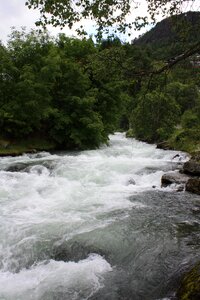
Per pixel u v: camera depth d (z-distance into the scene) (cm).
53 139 2552
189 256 667
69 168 1530
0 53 2338
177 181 1244
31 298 550
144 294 557
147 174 1432
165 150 2500
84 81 2572
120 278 605
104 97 2853
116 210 949
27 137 2414
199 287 488
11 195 1109
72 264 661
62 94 2598
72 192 1149
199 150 2016
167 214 920
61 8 629
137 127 3381
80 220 863
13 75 2344
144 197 1093
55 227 814
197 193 1138
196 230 805
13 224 835
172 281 582
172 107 3088
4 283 602
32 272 640
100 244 730
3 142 2205
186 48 676
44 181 1301
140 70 704
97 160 1766
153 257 673
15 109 2258
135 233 783
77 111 2562
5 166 1644
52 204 1013
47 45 2617
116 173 1466
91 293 561
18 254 701
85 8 641
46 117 2383
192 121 2722
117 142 3278
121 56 705
